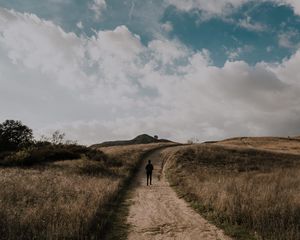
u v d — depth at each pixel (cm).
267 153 5028
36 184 1833
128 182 2477
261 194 1355
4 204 1202
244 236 950
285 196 1302
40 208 1164
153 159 4675
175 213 1330
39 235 860
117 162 3662
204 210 1348
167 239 964
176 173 3002
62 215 1065
